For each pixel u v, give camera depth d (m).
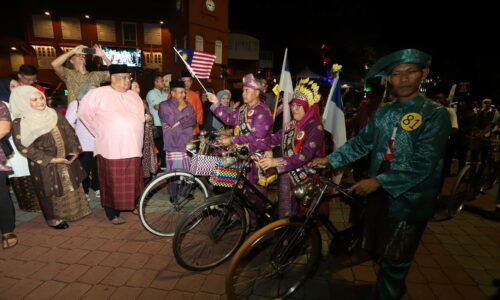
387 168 2.03
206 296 2.64
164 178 3.53
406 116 1.93
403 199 1.97
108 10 26.58
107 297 2.61
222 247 3.28
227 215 2.95
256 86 3.17
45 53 26.19
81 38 26.53
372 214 2.18
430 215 2.02
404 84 1.92
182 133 4.52
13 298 2.57
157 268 3.01
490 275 3.03
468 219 4.37
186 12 13.54
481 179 5.14
